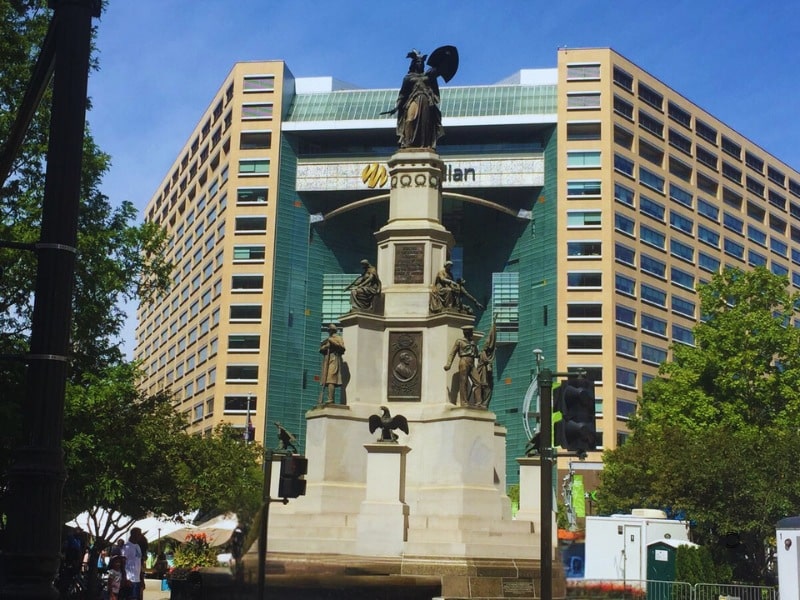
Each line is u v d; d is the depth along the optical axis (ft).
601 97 404.77
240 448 221.25
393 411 107.34
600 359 382.42
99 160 111.65
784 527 96.94
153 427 159.74
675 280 420.36
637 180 409.69
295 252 418.92
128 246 114.62
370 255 440.86
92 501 116.47
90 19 33.35
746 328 202.49
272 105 425.28
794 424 189.78
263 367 402.52
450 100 423.64
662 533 130.41
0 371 91.66
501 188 408.87
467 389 104.68
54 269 31.60
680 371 205.67
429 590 85.25
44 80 37.04
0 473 89.25
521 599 86.94
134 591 92.99
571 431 49.24
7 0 104.94
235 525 66.28
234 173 422.82
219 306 416.46
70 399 99.50
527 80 432.66
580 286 390.83
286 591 82.17
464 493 99.55
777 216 492.95
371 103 429.38
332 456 103.76
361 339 108.78
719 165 456.86
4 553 29.94
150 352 563.89
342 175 419.54
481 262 432.66
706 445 178.09
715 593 106.42
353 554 91.86
